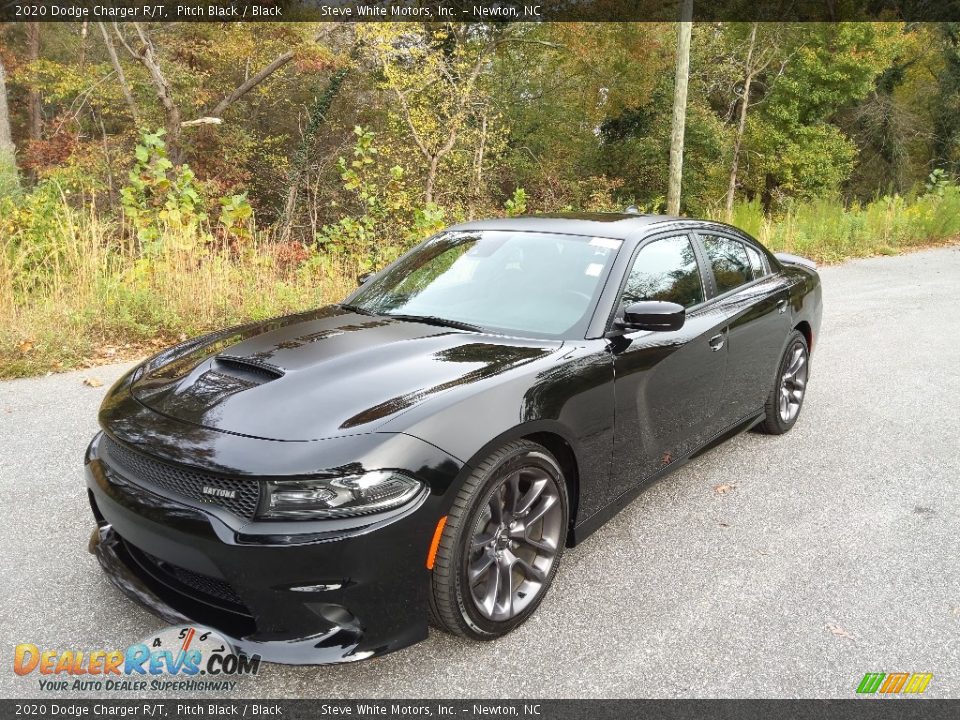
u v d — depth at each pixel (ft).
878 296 34.47
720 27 97.76
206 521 7.32
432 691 7.96
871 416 17.58
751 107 103.76
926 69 120.67
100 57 79.20
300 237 63.36
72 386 17.89
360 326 10.87
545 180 79.92
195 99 70.95
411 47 64.28
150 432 8.05
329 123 78.02
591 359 9.87
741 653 8.66
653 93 93.91
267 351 9.73
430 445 7.73
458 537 7.93
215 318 23.48
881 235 57.31
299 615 7.36
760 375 14.40
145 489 7.84
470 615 8.30
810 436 16.20
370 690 7.97
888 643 8.91
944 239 60.64
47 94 77.51
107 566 8.74
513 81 88.07
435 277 12.31
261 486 7.21
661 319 9.88
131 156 63.77
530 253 12.02
